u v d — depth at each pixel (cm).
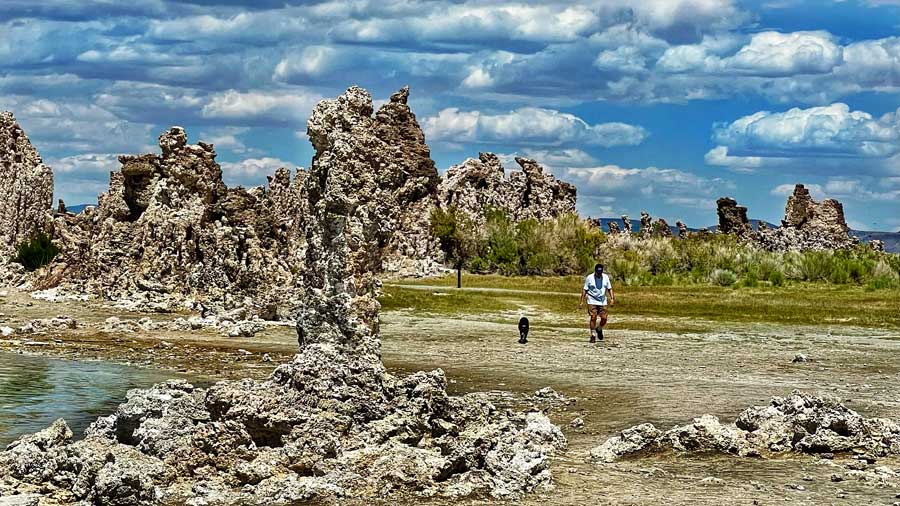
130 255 5334
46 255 6175
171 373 2708
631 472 1505
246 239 5341
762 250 8262
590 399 2239
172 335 3741
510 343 3416
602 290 3491
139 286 5141
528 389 2406
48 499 1282
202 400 1603
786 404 1778
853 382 2509
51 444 1423
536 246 8081
